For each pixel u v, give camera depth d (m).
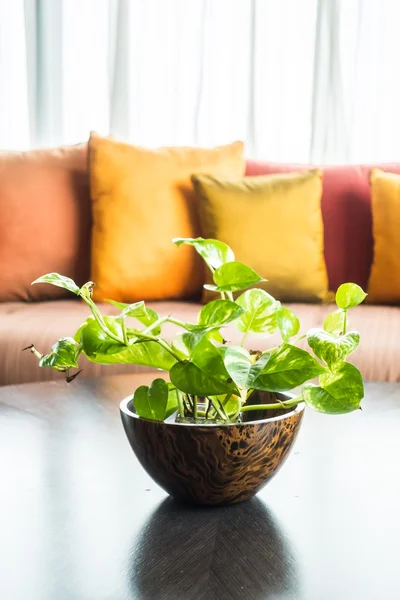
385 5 2.85
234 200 2.17
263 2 2.90
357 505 0.68
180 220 2.24
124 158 2.25
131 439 0.68
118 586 0.53
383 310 2.03
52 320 1.85
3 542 0.61
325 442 0.87
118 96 2.96
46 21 2.97
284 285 2.14
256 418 0.75
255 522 0.64
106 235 2.21
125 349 0.66
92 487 0.73
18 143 3.05
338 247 2.32
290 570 0.55
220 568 0.56
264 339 1.71
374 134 2.89
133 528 0.63
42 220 2.29
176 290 2.25
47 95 3.00
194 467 0.64
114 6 2.94
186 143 2.98
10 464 0.80
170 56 2.97
